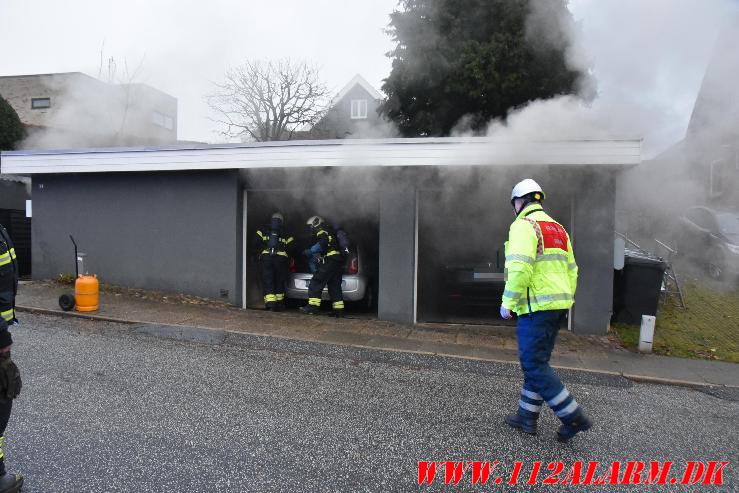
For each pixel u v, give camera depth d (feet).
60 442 10.03
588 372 16.12
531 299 10.82
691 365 17.26
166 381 13.78
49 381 13.46
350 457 9.83
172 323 20.38
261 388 13.51
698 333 20.94
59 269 27.99
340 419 11.64
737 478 9.56
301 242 26.84
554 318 10.87
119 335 18.51
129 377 13.99
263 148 22.95
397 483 8.94
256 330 19.94
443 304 23.45
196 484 8.65
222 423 11.18
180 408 11.93
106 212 26.99
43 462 9.23
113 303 23.54
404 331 21.02
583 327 20.95
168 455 9.64
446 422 11.68
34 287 26.07
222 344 17.87
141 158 25.07
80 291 21.42
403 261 22.79
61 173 27.25
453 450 10.30
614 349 19.11
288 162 22.57
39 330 18.83
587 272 20.95
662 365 17.17
